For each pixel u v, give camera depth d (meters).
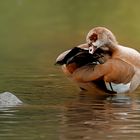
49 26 37.34
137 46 28.00
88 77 16.19
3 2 45.00
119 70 16.12
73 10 43.06
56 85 17.56
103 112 13.98
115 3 44.06
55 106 14.61
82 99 15.56
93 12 41.91
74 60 16.19
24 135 11.91
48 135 11.91
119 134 11.99
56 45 29.88
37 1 45.97
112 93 16.36
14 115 13.56
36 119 13.22
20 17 40.72
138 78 16.58
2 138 11.73
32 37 33.06
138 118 13.37
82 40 31.64
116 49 16.55
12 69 21.14
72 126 12.62
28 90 16.70
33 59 24.58
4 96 14.92
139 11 41.53
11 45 30.02
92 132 12.13
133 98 15.83
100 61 16.22
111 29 35.59
